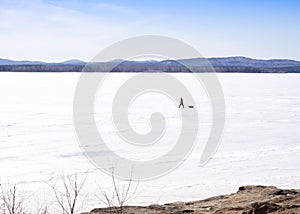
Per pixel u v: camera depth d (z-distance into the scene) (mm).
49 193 8852
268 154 14469
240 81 69938
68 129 19578
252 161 13297
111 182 10297
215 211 4570
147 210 4859
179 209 4914
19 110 27719
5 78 72562
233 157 13914
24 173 11211
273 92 46500
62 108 28812
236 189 10055
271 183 10602
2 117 24031
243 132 19391
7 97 37688
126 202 8555
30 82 60812
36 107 29578
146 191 9656
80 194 8891
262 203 4191
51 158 13320
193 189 9969
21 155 13797
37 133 18422
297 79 78500
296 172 11836
